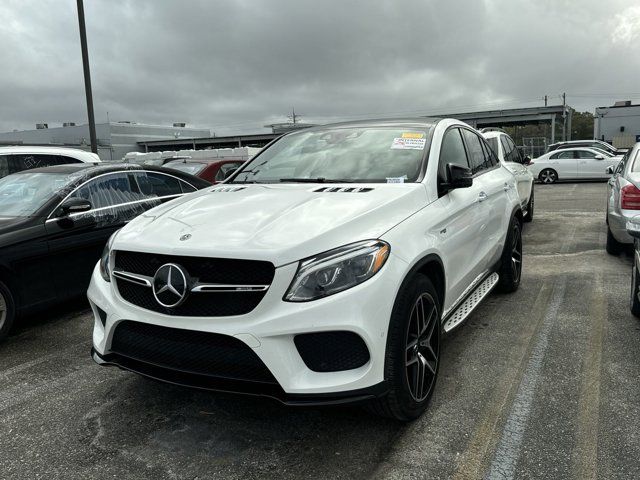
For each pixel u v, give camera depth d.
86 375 3.78
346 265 2.48
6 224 4.67
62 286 4.91
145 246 2.72
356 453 2.67
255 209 2.98
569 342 4.00
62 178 5.36
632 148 7.05
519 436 2.76
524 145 37.66
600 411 2.98
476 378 3.44
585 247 7.70
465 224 3.69
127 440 2.88
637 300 4.38
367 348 2.47
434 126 4.03
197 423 3.03
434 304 3.01
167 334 2.63
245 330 2.42
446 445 2.70
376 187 3.24
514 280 5.24
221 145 54.16
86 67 15.06
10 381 3.73
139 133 56.56
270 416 3.07
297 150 4.18
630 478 2.40
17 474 2.61
